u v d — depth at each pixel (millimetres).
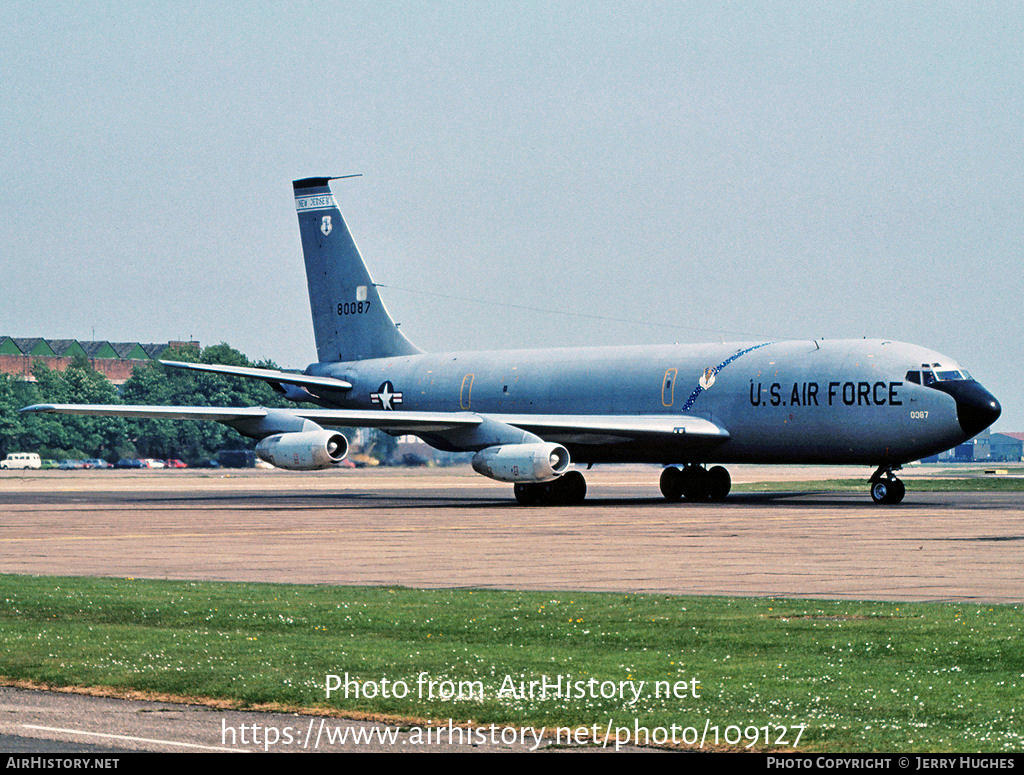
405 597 80250
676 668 56812
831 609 73000
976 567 97562
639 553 111562
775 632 65375
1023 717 48000
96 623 71062
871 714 48594
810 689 52562
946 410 179125
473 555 111312
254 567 102562
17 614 74250
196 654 60688
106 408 184250
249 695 52688
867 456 187125
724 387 197750
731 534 132000
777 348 196375
